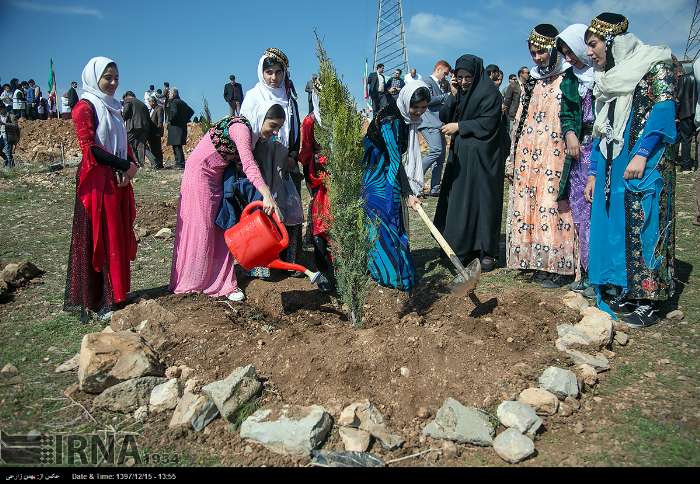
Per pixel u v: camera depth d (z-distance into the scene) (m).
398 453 2.92
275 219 4.22
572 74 4.67
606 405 3.23
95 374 3.31
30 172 11.59
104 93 4.19
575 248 4.93
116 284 4.31
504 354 3.62
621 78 3.98
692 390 3.31
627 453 2.81
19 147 18.97
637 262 4.07
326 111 3.88
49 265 5.78
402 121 4.51
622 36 4.02
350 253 4.08
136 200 9.31
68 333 4.16
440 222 5.66
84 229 4.21
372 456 2.84
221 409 3.14
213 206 4.54
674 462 2.72
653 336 4.00
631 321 4.15
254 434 2.98
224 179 4.61
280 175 4.92
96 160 4.11
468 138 5.29
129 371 3.38
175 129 13.73
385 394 3.31
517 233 5.16
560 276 5.18
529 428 2.98
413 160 4.60
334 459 2.80
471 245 5.43
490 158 5.30
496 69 8.58
